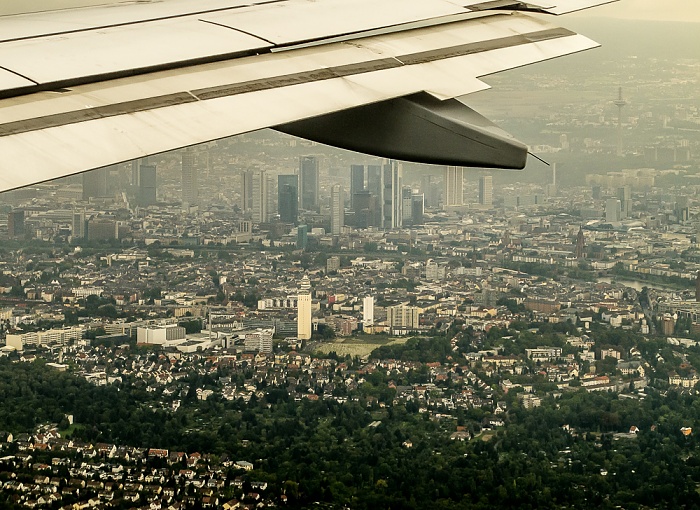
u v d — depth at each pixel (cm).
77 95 244
